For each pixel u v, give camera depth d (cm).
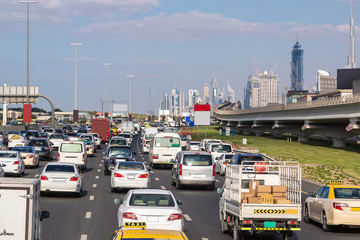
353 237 2067
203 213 2622
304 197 3334
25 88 11412
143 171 3250
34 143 6016
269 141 11194
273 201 1838
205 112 11550
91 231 2030
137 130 16975
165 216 1708
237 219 1831
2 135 7956
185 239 930
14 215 1145
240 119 15988
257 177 1983
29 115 11081
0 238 1141
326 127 10044
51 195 3186
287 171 1966
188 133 14338
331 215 2150
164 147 5362
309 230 2239
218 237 1988
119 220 1781
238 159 3191
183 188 3794
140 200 1769
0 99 11450
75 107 13688
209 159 3678
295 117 10825
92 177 4394
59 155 4806
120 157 4541
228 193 1994
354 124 7938
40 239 1302
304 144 10288
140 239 919
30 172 4547
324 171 5156
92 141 7688
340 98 8300
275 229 1789
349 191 2206
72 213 2503
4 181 1154
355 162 6406
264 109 12950
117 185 3228
